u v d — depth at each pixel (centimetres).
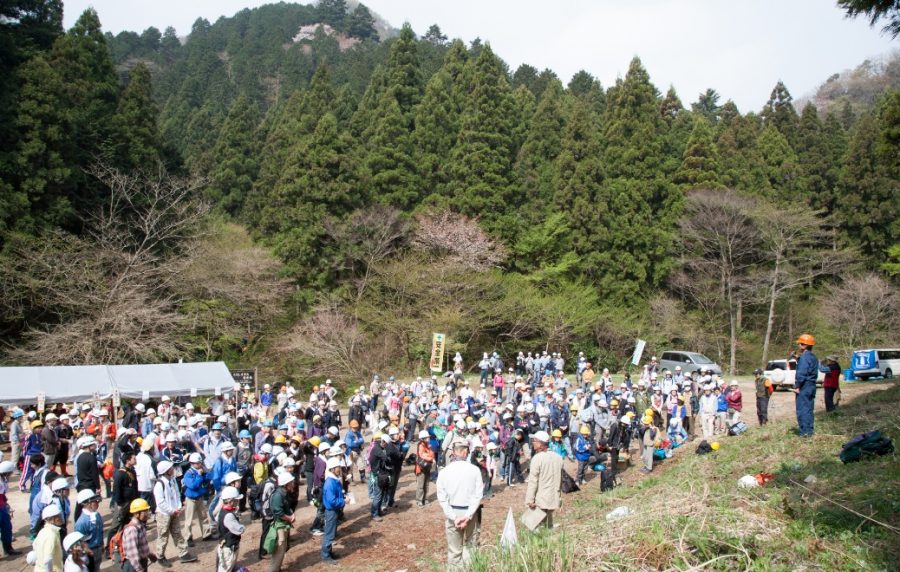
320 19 15350
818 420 1268
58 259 2675
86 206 3094
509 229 4138
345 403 3098
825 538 620
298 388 3394
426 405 1953
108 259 2844
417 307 3550
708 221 3972
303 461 1464
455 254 3728
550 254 4175
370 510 1378
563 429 1795
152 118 3766
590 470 1648
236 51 11712
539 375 3002
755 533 632
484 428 1563
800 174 4556
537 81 7356
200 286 3178
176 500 1078
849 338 3828
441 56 8256
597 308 3922
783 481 862
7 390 1809
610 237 4159
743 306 4269
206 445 1326
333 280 3809
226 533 910
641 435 1628
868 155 4238
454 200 4138
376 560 1062
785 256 4162
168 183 3297
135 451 1290
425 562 1002
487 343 3853
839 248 4309
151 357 2727
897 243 4172
